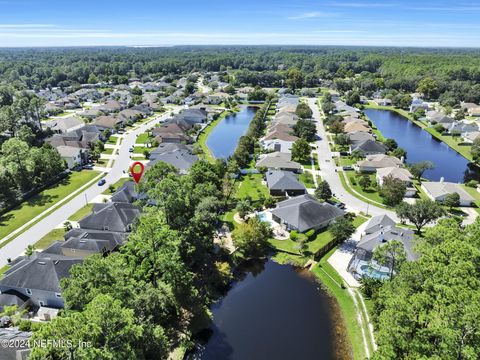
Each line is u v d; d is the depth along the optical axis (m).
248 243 63.25
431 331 31.03
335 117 160.12
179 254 50.94
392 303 34.62
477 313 28.47
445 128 153.50
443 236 44.00
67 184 94.12
